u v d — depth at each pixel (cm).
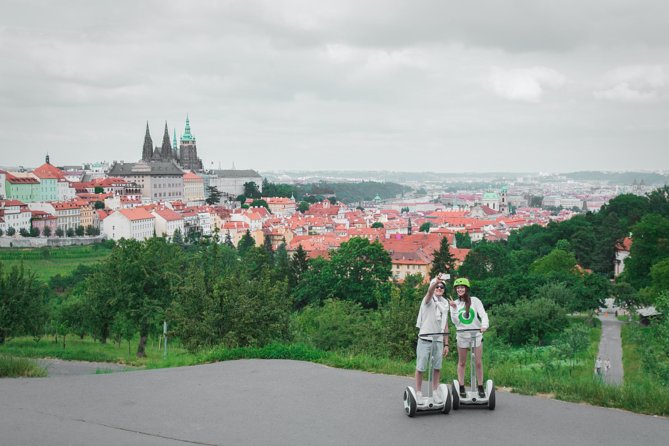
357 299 12294
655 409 1866
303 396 2061
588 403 1966
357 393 2100
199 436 1656
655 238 12888
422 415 1833
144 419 1802
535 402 1967
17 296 6994
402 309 5094
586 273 14700
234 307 4634
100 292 6850
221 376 2384
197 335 4659
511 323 8550
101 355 5675
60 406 1931
